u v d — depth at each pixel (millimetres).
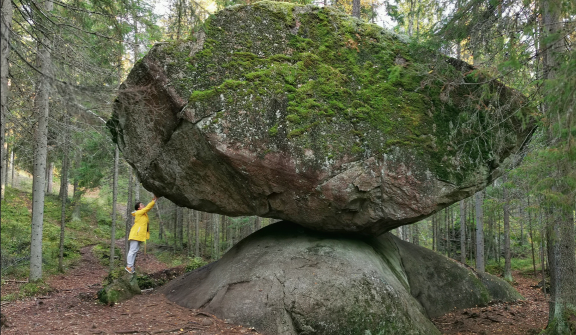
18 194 21906
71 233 18984
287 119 6559
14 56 6824
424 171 6871
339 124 6785
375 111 6992
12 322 5816
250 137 6414
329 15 7586
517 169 6516
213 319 6246
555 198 4953
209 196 7207
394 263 8664
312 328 5969
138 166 7312
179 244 22797
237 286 6809
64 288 10797
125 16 7277
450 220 21453
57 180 32781
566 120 4484
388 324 6238
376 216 6922
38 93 6363
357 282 6566
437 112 7191
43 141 9172
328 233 7816
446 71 7016
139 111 6941
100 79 6918
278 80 6734
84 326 5637
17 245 14094
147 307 6781
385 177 6766
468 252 21156
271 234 8227
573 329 6219
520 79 6250
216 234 19172
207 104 6410
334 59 7199
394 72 7055
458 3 6176
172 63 6547
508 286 10289
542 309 9078
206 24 6859
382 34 7707
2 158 3637
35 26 6641
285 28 7184
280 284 6520
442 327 7781
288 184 6645
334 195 6617
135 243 7754
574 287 6398
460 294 9234
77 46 6812
